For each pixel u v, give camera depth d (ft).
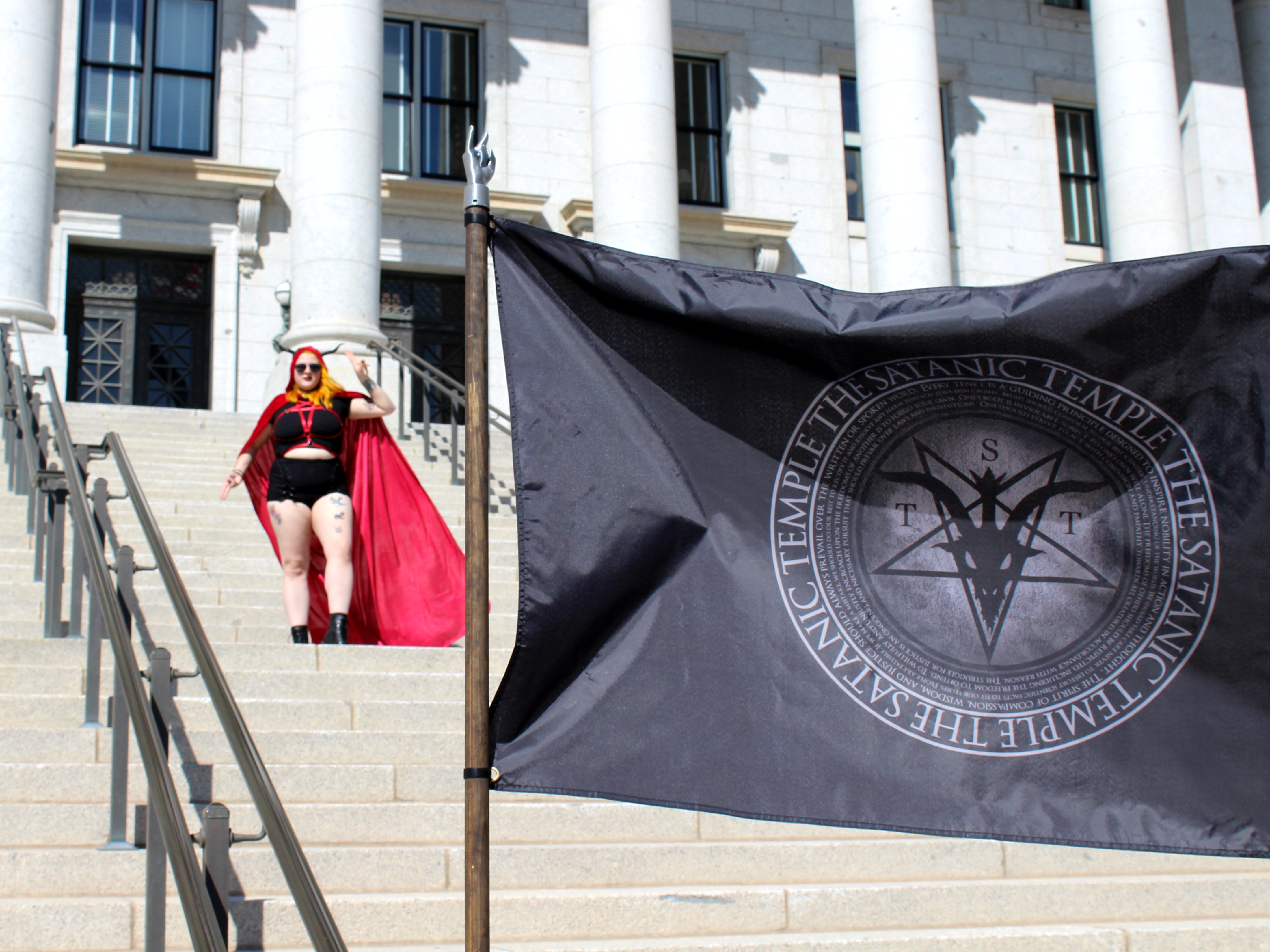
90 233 61.62
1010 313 10.80
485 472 10.48
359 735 19.95
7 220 48.26
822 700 10.56
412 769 19.03
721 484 11.06
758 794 10.29
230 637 25.73
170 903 14.53
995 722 10.43
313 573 27.02
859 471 11.02
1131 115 61.11
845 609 10.77
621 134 53.72
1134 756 10.25
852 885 17.03
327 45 50.83
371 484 26.99
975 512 10.86
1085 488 10.78
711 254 70.59
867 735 10.45
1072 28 79.46
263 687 21.88
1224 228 73.20
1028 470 10.85
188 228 63.05
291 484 25.20
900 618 10.73
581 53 70.85
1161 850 9.91
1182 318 10.69
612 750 10.41
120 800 15.96
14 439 32.94
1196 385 10.66
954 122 76.54
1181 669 10.40
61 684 20.62
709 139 73.20
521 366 11.05
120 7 64.39
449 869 16.69
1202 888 17.98
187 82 64.85
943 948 15.55
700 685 10.60
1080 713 10.41
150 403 62.90
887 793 10.24
